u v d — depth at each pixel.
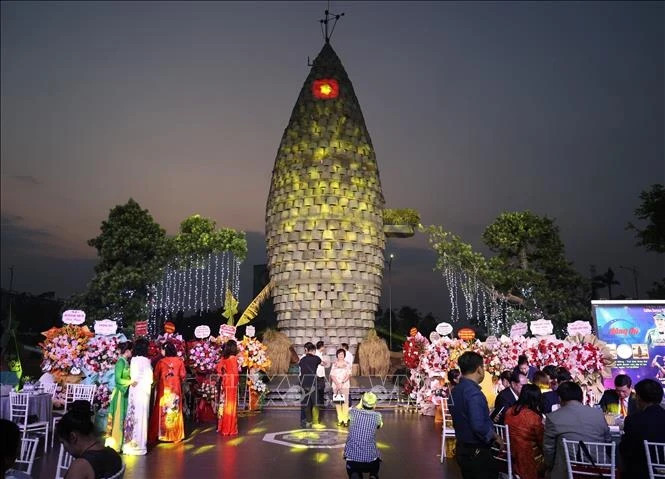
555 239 27.78
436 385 14.15
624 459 5.39
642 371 12.98
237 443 10.93
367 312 20.25
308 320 19.72
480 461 5.22
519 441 6.12
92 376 11.59
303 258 20.09
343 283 19.92
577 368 11.36
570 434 5.44
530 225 27.64
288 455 9.77
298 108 21.77
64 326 12.23
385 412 16.28
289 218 20.50
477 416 5.19
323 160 20.66
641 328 13.18
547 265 27.38
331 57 22.53
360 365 18.97
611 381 11.71
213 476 8.27
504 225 27.98
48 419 9.66
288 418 14.76
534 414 6.18
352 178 20.72
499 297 26.47
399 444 11.02
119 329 25.00
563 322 26.38
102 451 4.05
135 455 9.66
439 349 14.50
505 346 12.12
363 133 21.64
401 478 8.25
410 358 16.38
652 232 22.92
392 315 41.53
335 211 20.28
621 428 7.07
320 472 8.53
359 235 20.42
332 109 21.33
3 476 3.40
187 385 14.20
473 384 5.40
